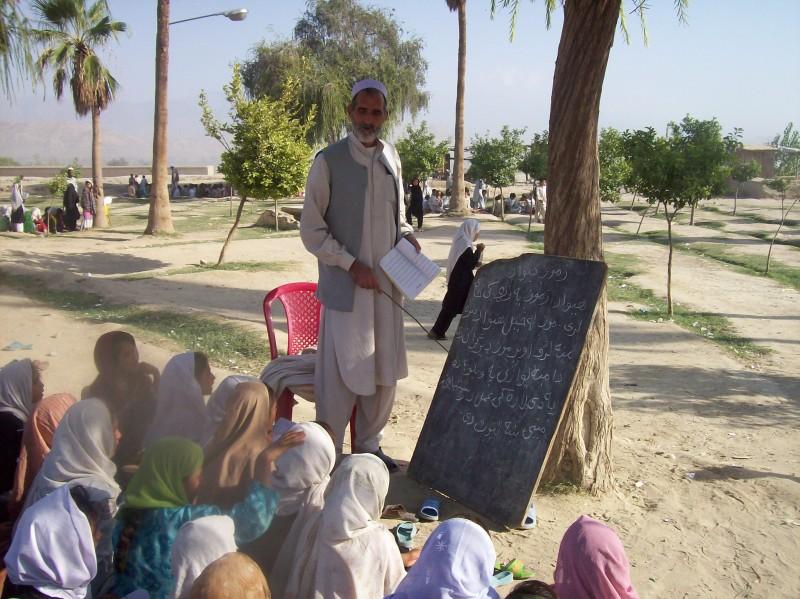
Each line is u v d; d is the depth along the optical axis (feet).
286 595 11.13
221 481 11.42
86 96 76.69
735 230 86.48
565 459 16.87
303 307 20.20
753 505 16.89
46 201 104.06
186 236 72.74
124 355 12.84
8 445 13.43
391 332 16.85
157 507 10.73
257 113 50.01
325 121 120.16
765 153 169.78
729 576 13.84
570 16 15.42
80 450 11.39
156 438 12.67
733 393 26.63
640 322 38.58
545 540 14.74
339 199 16.14
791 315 40.93
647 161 39.68
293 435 12.17
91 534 10.31
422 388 24.81
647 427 22.68
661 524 15.75
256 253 58.80
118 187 140.97
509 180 97.09
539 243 70.33
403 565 11.84
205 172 176.86
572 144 15.70
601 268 14.94
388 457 17.84
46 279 36.83
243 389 11.96
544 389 15.02
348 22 131.95
